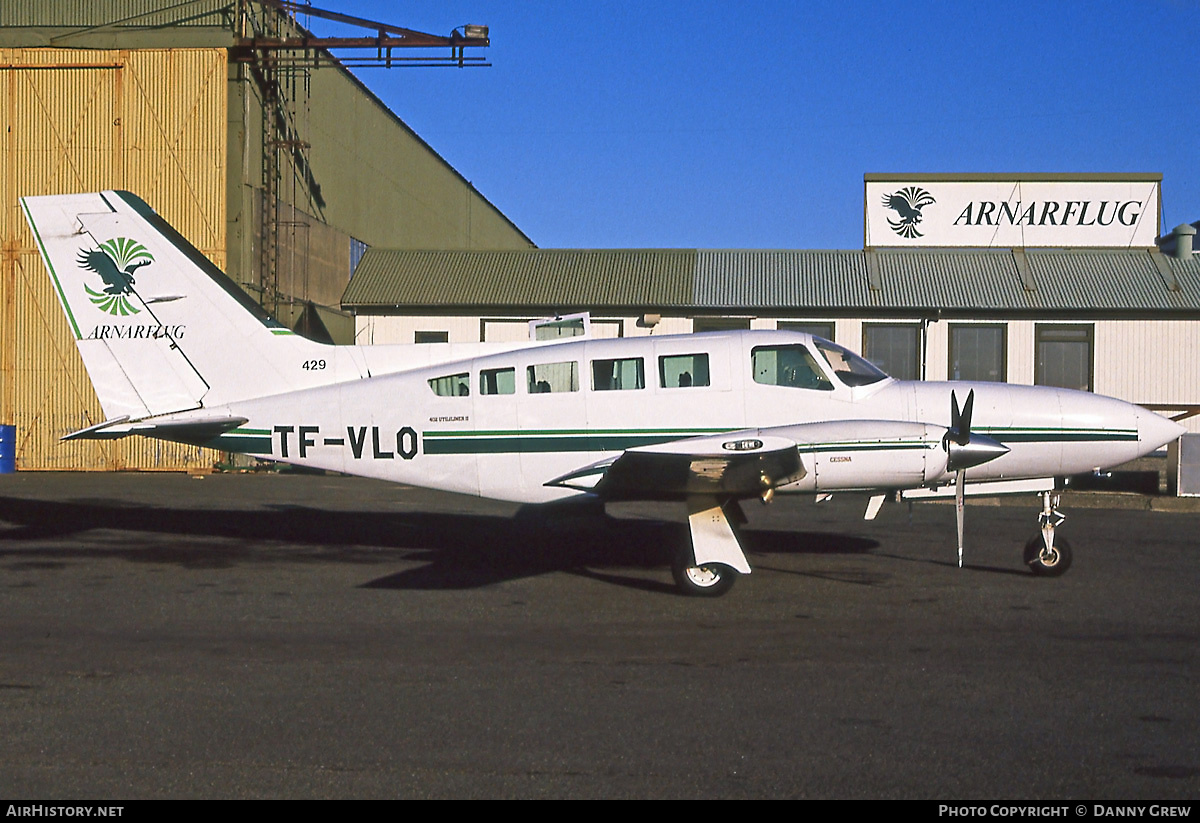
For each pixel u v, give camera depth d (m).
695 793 4.05
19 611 7.38
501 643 6.51
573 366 9.73
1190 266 24.33
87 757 4.43
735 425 9.46
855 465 8.54
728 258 25.84
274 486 17.95
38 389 21.36
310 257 25.39
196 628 6.88
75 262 10.48
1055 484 9.49
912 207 25.81
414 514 13.66
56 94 21.48
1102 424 9.35
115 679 5.62
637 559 9.94
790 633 6.81
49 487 17.52
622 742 4.63
